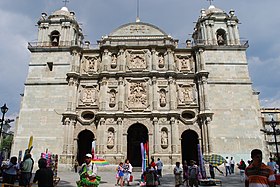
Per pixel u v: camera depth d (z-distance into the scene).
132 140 43.22
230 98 41.28
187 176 21.14
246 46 44.16
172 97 40.97
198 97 41.97
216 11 48.22
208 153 37.81
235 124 39.88
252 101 41.06
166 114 39.88
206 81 41.72
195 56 44.84
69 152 38.62
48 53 44.56
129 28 46.97
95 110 41.69
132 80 42.50
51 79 42.88
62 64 43.69
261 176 7.55
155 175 19.19
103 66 42.91
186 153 44.16
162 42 45.56
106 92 41.59
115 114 39.91
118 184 22.61
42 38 45.97
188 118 42.03
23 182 15.05
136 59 44.00
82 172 12.88
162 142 39.00
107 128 39.66
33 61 44.22
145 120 40.31
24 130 40.09
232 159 35.97
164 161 37.72
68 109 40.47
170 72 41.97
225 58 43.69
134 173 34.41
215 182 23.23
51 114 40.81
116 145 38.81
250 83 42.06
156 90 41.59
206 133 38.84
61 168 37.28
